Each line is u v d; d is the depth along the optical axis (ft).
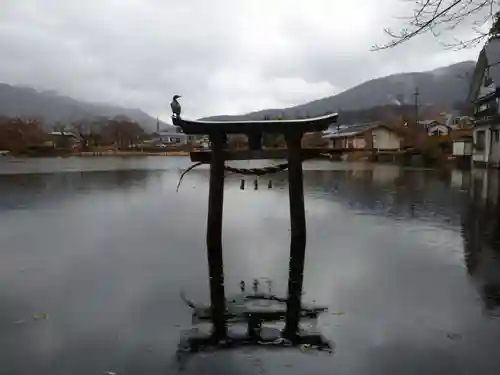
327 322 16.10
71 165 123.24
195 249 26.96
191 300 18.42
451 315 16.61
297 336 14.96
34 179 77.56
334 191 57.47
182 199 51.01
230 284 20.47
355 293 19.15
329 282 20.62
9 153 177.78
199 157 27.12
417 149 132.05
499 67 90.74
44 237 30.42
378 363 13.16
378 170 98.37
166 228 33.58
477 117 102.53
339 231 31.83
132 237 30.42
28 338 14.88
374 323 15.97
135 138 268.21
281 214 40.22
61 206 45.16
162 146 236.22
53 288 19.90
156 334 15.23
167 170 104.94
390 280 20.76
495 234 30.27
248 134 26.68
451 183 64.80
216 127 26.05
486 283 20.16
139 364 13.20
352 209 42.19
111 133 264.52
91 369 12.91
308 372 12.67
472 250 26.05
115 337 14.93
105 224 35.29
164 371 12.80
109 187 64.54
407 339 14.65
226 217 38.60
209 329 15.52
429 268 22.58
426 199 48.32
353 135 186.39
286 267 23.07
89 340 14.73
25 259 24.75
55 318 16.56
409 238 29.40
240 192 59.16
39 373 12.70
